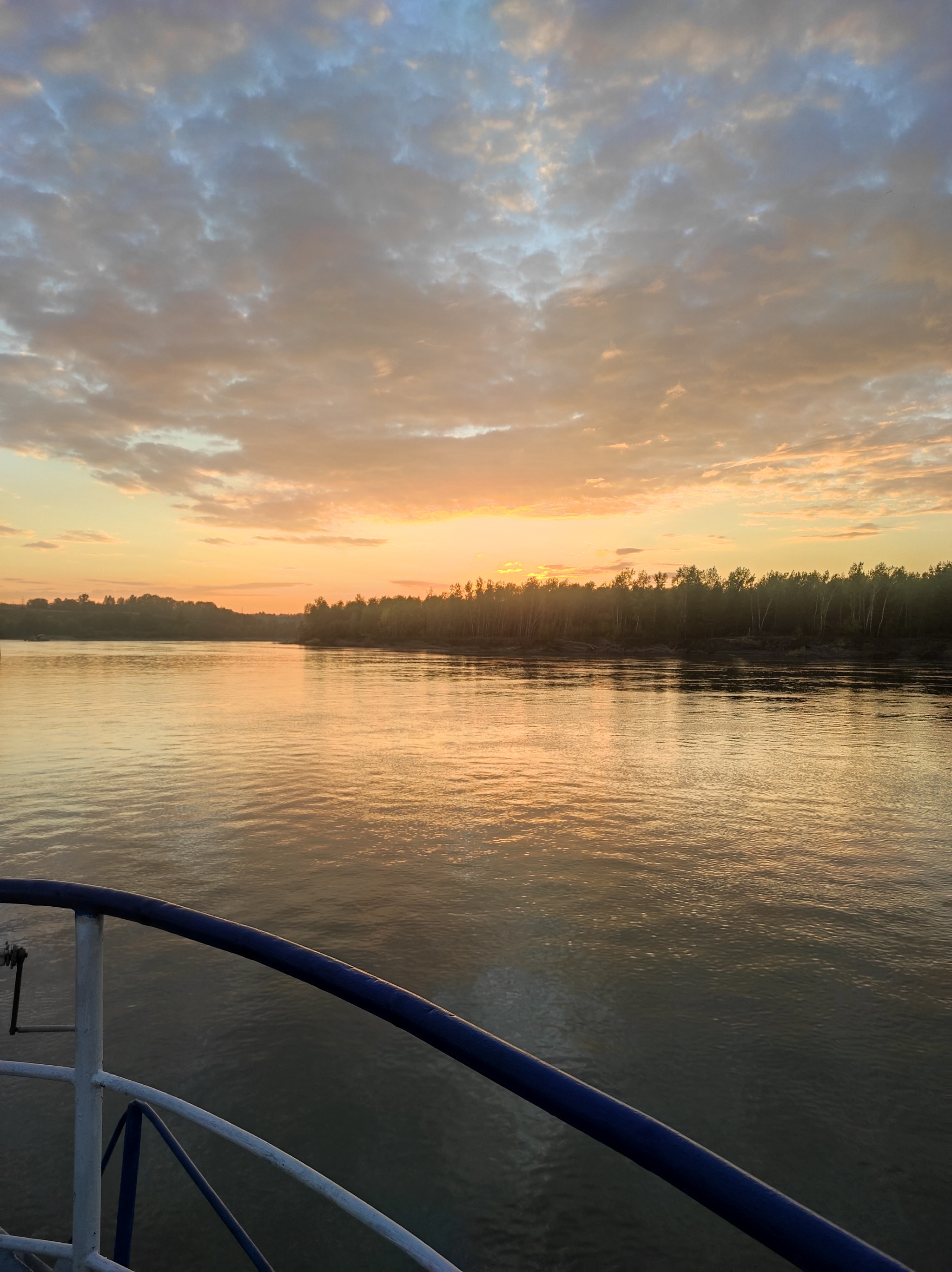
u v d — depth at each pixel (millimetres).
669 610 141500
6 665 78812
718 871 9461
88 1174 1415
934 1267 3695
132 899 1370
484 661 100500
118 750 20188
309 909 8133
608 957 6918
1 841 10852
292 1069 5172
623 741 22016
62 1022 5727
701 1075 5102
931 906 8227
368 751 20016
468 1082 5074
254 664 86312
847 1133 4551
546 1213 4004
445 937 7359
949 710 31766
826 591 129375
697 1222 3963
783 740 22031
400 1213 3992
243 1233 1462
